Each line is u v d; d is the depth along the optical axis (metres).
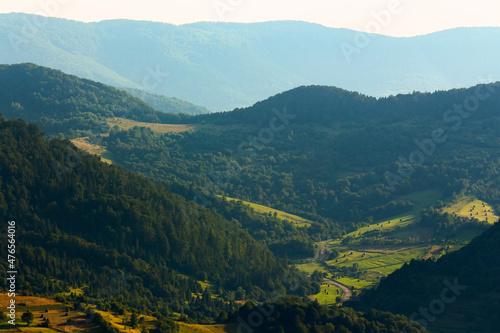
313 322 174.50
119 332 140.50
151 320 159.12
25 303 152.00
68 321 142.38
